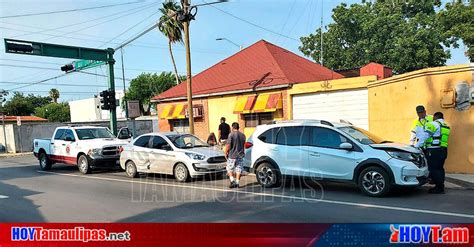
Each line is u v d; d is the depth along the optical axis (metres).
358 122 16.05
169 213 8.04
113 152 15.67
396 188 9.49
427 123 9.52
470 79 11.55
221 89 20.88
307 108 17.70
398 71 34.72
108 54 22.30
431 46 33.69
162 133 13.50
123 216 7.93
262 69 20.72
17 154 32.69
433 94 12.30
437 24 34.41
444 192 9.46
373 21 35.66
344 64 37.53
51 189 11.90
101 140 16.14
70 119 68.94
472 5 30.86
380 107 14.51
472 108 11.53
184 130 23.56
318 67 23.88
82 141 15.91
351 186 10.53
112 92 21.84
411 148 9.14
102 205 9.08
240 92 19.95
